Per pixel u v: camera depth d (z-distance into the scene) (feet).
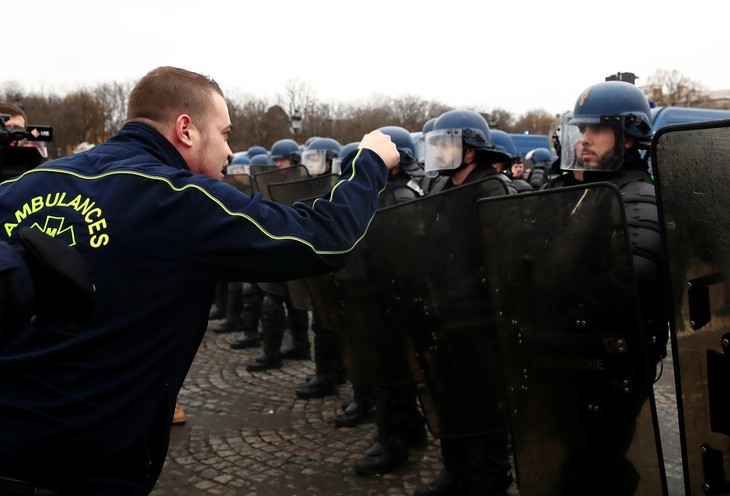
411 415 12.71
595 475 6.44
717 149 4.76
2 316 3.64
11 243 4.83
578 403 6.49
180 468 12.19
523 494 7.25
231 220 4.75
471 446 9.10
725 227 4.75
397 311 9.91
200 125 5.54
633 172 7.69
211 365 19.15
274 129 97.71
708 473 5.11
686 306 5.13
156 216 4.75
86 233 4.71
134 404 4.79
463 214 8.52
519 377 7.07
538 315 6.73
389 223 9.34
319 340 16.06
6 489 4.57
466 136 10.87
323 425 14.30
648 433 5.96
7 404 4.52
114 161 5.08
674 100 100.89
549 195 6.46
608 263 6.03
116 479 4.85
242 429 14.12
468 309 8.61
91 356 4.64
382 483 11.43
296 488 11.29
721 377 4.90
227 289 23.94
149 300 4.74
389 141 5.79
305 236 4.87
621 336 6.04
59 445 4.57
